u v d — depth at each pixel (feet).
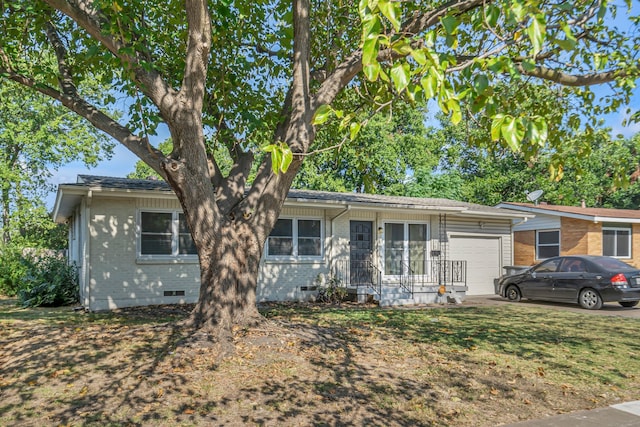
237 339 22.98
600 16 12.25
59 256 59.11
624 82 19.04
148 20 30.96
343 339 26.48
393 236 55.98
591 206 84.07
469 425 15.51
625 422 15.67
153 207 43.70
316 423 15.25
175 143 24.09
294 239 50.34
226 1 25.64
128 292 42.29
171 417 15.40
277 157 10.30
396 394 18.07
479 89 9.85
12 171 88.07
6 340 26.71
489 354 24.29
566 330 31.58
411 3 28.25
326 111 10.87
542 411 16.85
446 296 52.06
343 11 30.76
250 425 14.97
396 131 98.07
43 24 28.17
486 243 63.16
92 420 15.17
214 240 24.35
